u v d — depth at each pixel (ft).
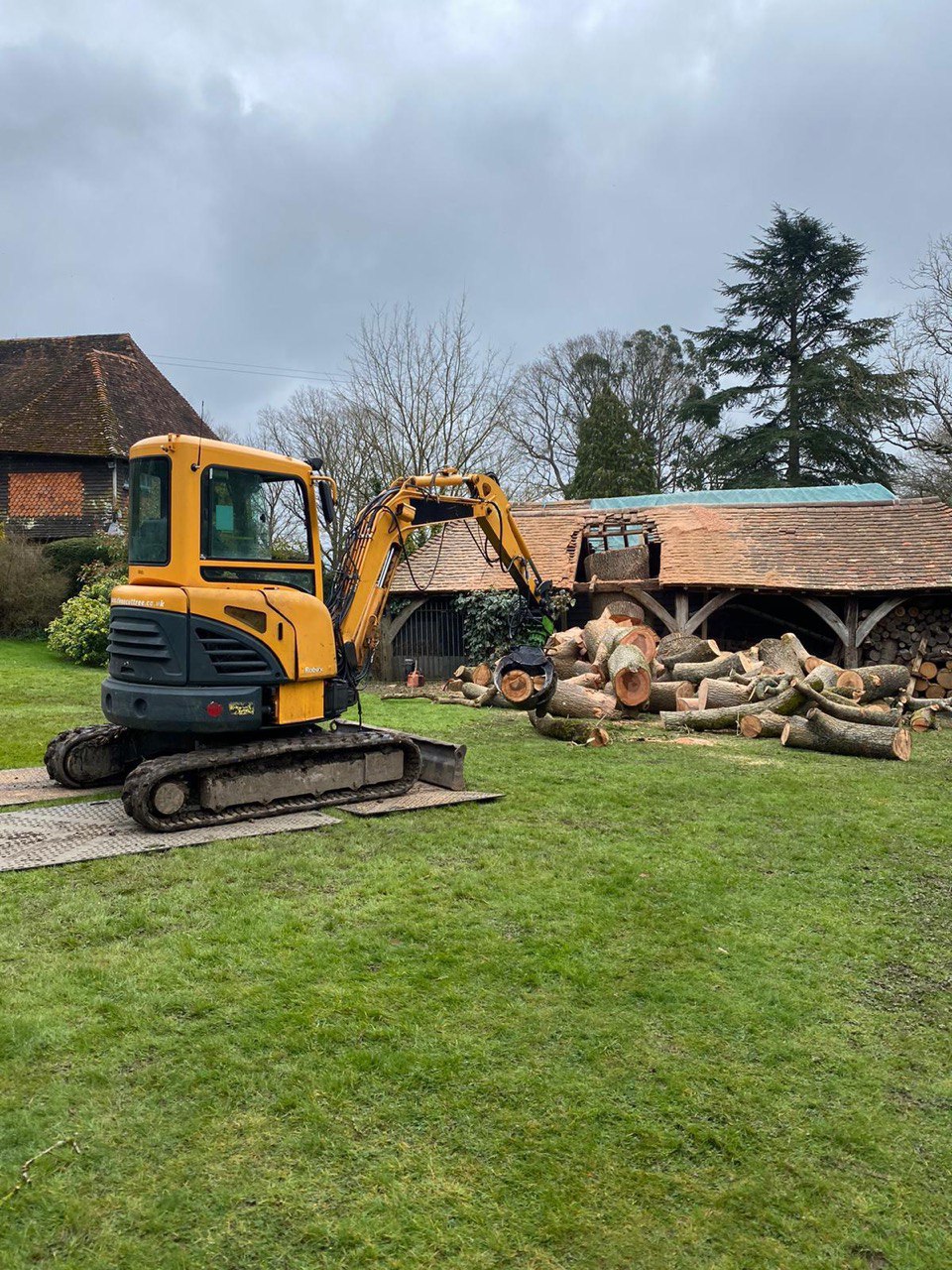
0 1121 11.60
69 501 87.71
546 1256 9.77
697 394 147.64
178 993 15.05
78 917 18.21
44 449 86.07
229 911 18.78
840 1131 12.03
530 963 16.63
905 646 55.11
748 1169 11.27
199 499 24.71
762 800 29.58
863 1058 13.85
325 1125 11.73
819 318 131.75
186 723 24.36
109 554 77.92
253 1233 9.89
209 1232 9.89
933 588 52.13
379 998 15.12
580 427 135.13
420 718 47.29
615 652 48.11
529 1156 11.32
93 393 92.43
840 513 61.57
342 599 30.58
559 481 151.43
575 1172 11.07
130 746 29.84
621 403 135.13
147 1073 12.74
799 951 17.69
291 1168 10.94
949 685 52.65
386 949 17.12
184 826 24.32
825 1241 10.14
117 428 89.35
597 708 43.52
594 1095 12.60
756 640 65.51
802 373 127.03
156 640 24.57
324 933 17.81
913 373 109.19
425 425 91.20
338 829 25.04
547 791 30.27
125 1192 10.46
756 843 24.75
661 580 58.03
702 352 137.18
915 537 57.16
